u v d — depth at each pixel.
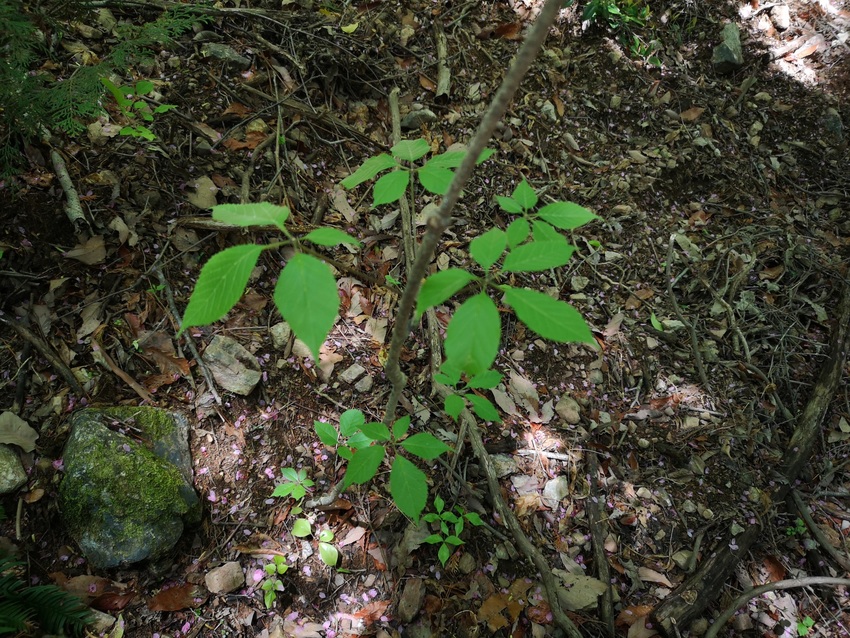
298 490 1.10
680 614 1.16
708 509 1.33
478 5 2.03
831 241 1.91
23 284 1.15
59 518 1.01
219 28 1.65
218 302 0.56
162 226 1.31
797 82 2.30
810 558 1.33
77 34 1.45
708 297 1.71
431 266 1.51
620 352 1.55
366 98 1.76
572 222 0.65
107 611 0.97
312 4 1.82
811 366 1.63
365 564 1.11
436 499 1.14
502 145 1.79
